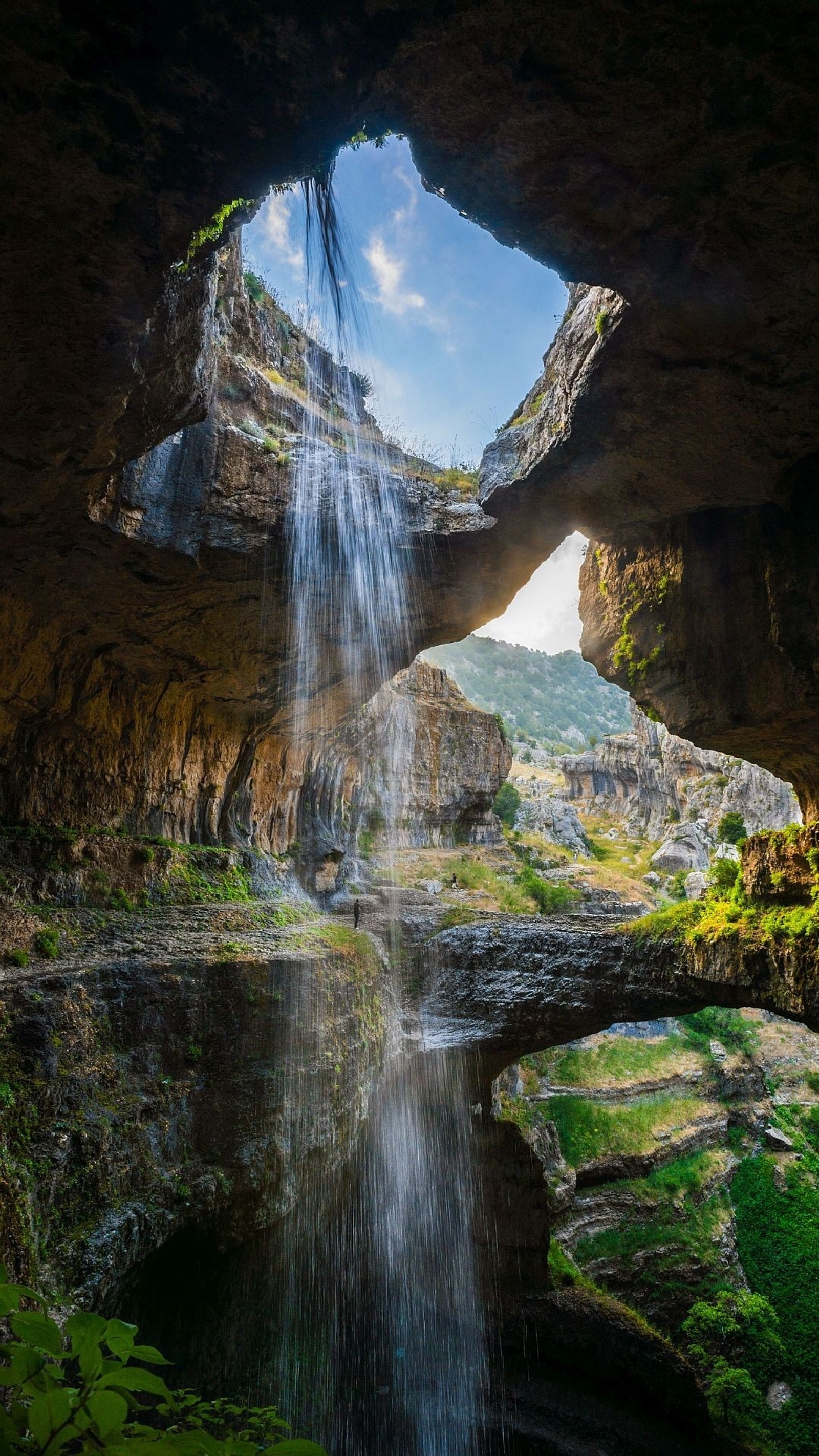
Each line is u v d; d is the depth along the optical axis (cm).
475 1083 2367
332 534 1565
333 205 1195
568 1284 2508
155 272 787
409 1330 2245
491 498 1472
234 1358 1620
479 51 695
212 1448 154
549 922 2361
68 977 1172
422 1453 2058
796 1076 4050
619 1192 3078
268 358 1731
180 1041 1288
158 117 664
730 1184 3419
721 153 776
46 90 624
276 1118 1380
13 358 861
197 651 1714
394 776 3788
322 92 688
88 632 1512
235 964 1434
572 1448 2092
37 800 1527
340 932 2125
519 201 875
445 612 1844
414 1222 2331
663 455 1279
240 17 616
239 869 2080
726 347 1038
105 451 1077
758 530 1418
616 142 781
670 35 670
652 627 1644
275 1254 1716
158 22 606
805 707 1451
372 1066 1847
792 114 726
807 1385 2584
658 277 944
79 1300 902
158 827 1906
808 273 899
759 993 1719
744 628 1469
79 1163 1013
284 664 1914
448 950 2327
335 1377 1977
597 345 1093
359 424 1842
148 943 1454
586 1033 2158
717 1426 2312
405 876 3444
